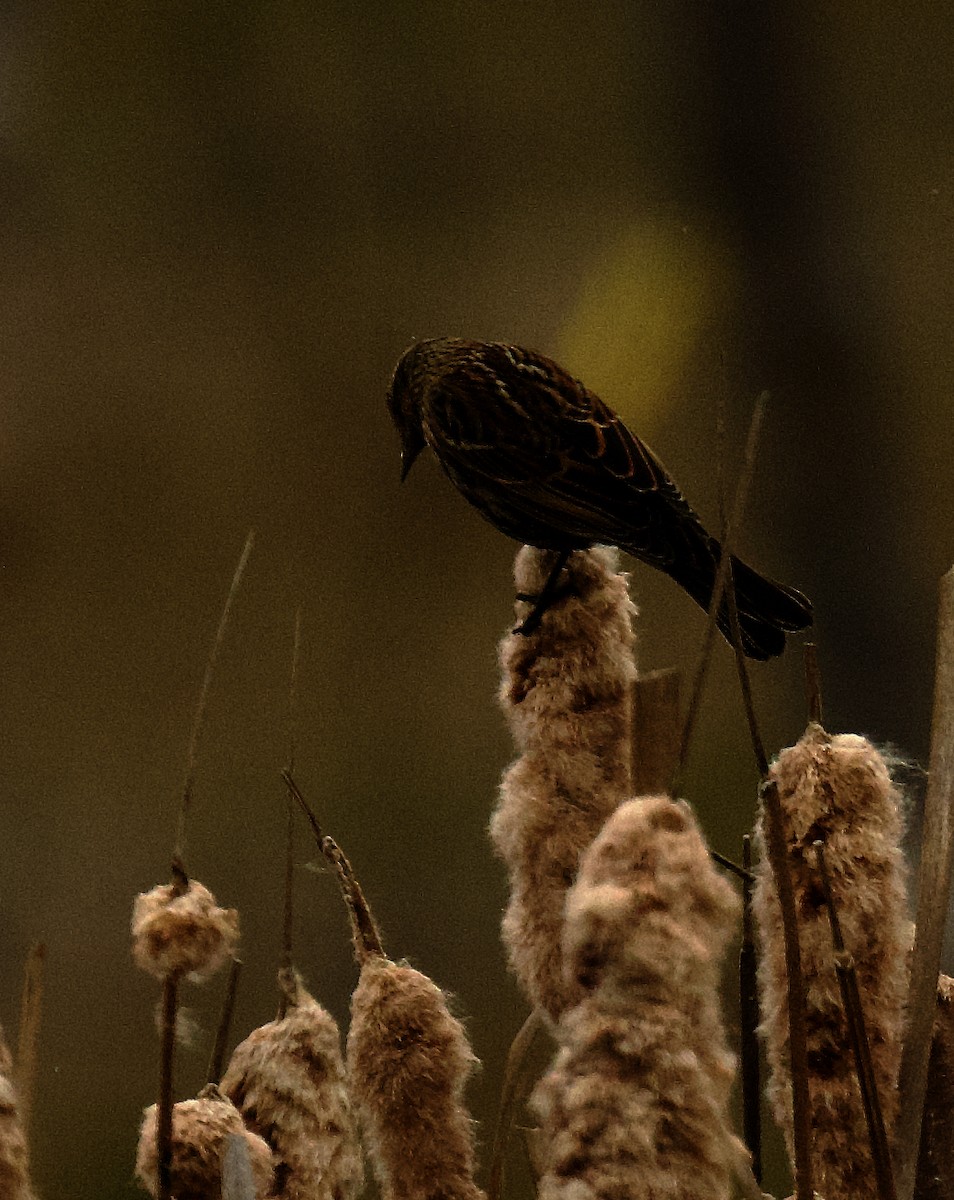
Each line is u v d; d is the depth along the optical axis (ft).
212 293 74.69
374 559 67.10
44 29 78.69
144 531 69.26
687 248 67.00
